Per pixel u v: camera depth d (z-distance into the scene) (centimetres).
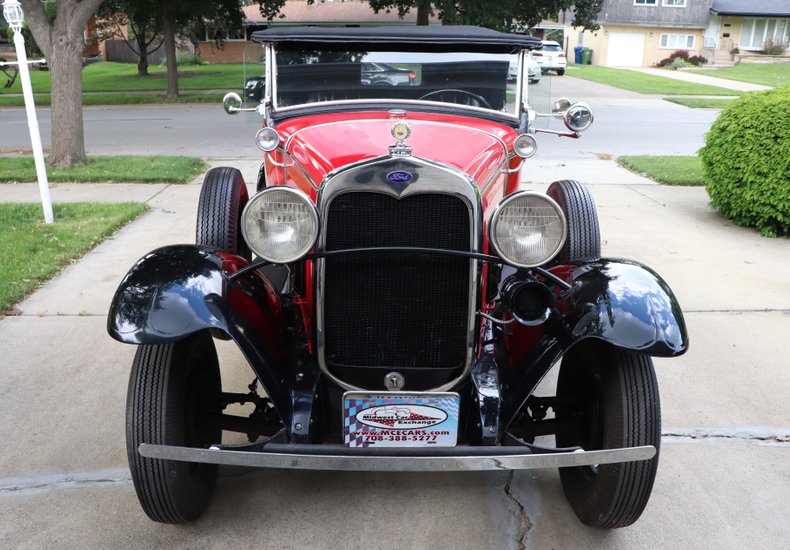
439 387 268
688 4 4338
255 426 290
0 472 319
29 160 1077
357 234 250
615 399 261
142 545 275
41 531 282
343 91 370
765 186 687
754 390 404
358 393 254
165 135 1389
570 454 238
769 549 277
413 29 373
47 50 988
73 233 667
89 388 395
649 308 252
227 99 408
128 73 3173
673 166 1043
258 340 266
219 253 287
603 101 2091
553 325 268
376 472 327
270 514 295
